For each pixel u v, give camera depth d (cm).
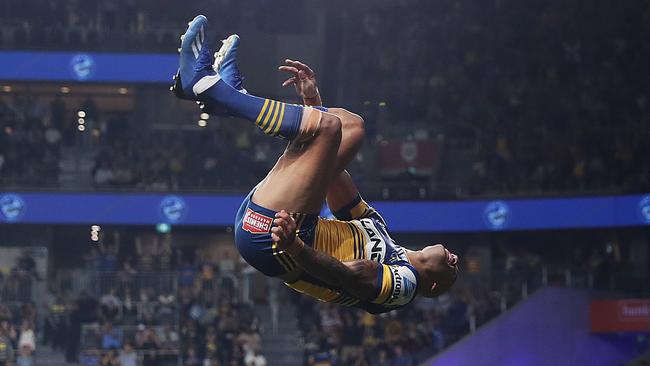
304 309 2747
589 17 3569
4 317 2531
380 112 3419
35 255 2761
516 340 2698
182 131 3416
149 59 3359
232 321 2567
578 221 3070
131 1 3525
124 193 3138
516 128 3325
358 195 703
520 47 3569
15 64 3300
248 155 3266
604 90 3359
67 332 2505
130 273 2617
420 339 2630
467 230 3150
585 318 2731
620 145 3162
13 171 3141
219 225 3158
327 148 629
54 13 3462
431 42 3625
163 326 2536
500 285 2773
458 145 3316
